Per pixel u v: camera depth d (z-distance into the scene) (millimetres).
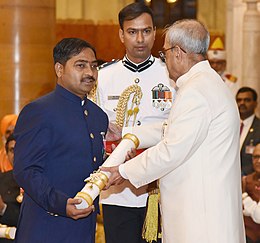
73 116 4816
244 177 7238
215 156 4746
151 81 5648
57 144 4754
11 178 6375
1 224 6297
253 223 7062
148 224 5441
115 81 5668
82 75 4785
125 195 5555
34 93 9938
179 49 4844
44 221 4797
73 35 14938
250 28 12258
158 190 5297
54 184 4762
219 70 10688
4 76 9867
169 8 15305
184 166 4777
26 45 9852
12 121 8109
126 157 5102
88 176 4828
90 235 4922
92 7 15148
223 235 4742
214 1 15227
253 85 12305
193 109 4684
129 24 5531
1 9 9766
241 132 8484
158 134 5270
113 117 5648
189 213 4758
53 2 9961
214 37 14211
